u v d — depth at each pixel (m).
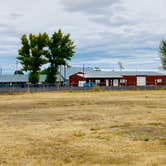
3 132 17.64
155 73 103.69
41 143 14.59
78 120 22.53
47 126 19.77
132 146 13.73
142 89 75.12
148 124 20.19
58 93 60.56
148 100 41.03
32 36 79.62
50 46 81.88
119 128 18.77
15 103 37.97
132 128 18.70
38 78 80.19
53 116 25.06
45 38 80.38
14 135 16.67
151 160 11.39
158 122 20.97
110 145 13.99
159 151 12.78
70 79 96.38
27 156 12.16
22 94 58.53
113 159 11.66
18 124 20.75
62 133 17.19
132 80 98.94
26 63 79.25
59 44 82.00
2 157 11.98
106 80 96.50
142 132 17.28
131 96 50.06
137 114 25.62
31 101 40.78
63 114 26.31
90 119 23.00
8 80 99.19
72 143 14.52
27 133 17.27
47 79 82.94
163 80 101.69
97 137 15.93
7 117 24.66
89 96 50.81
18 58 80.00
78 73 96.25
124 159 11.63
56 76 85.69
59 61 81.75
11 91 64.75
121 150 13.02
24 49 79.75
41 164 11.07
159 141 14.71
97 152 12.74
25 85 78.00
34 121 22.22
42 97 49.12
